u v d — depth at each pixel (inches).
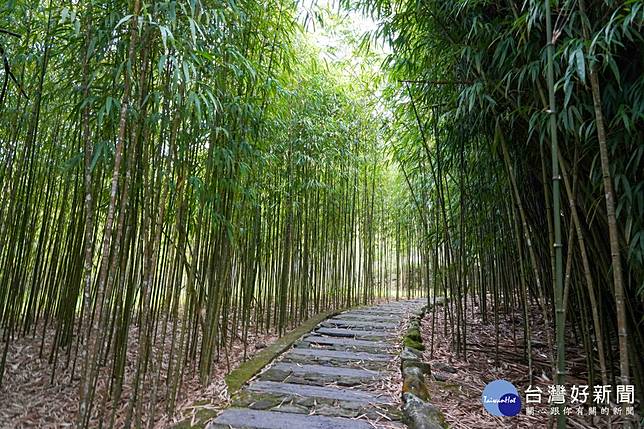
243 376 96.0
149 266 74.2
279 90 107.4
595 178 70.4
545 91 76.7
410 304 234.5
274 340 143.5
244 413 75.7
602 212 73.0
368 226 259.0
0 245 105.3
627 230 65.4
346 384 93.6
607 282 80.6
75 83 81.4
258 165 116.0
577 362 109.2
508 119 86.4
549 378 100.2
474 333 143.8
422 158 144.6
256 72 95.9
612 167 67.6
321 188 187.8
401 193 247.1
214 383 94.0
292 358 113.5
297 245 175.9
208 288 100.8
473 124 100.1
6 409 87.7
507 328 147.0
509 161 88.3
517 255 126.2
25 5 87.8
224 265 103.6
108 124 79.2
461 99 86.4
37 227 140.0
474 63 87.4
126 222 82.0
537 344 126.6
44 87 106.4
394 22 101.4
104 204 91.3
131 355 118.7
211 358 98.0
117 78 69.4
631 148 66.7
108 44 72.7
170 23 71.1
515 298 171.2
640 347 81.0
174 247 80.9
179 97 70.2
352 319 176.9
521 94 83.4
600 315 84.0
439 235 137.0
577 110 65.7
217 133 87.7
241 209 113.4
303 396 84.4
